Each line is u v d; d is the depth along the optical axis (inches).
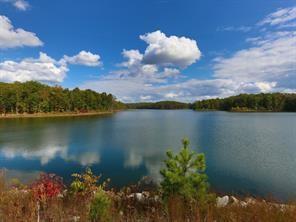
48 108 3617.1
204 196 206.1
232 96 6107.3
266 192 454.3
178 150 883.4
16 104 3238.2
